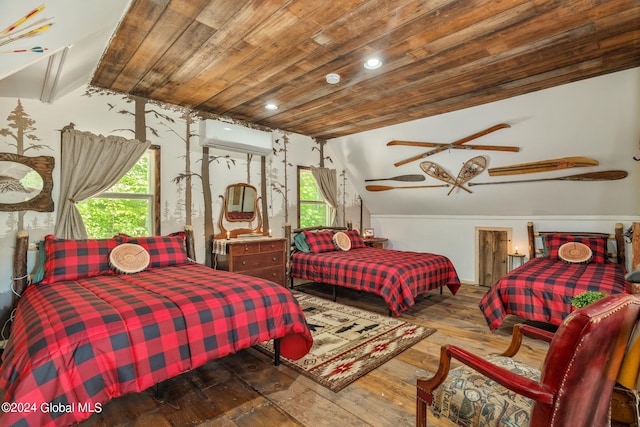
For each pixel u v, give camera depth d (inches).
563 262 142.5
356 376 85.0
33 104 110.8
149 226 139.0
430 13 76.0
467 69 106.6
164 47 91.5
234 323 76.0
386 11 75.0
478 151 161.5
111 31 81.2
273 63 102.1
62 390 52.3
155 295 75.6
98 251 104.5
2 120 105.7
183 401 74.4
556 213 164.2
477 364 45.2
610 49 93.9
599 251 140.5
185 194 148.0
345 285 148.8
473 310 142.1
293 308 87.8
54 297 75.7
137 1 70.7
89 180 119.6
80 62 90.0
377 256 163.3
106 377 57.2
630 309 39.9
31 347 54.0
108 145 124.3
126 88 124.7
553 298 105.0
